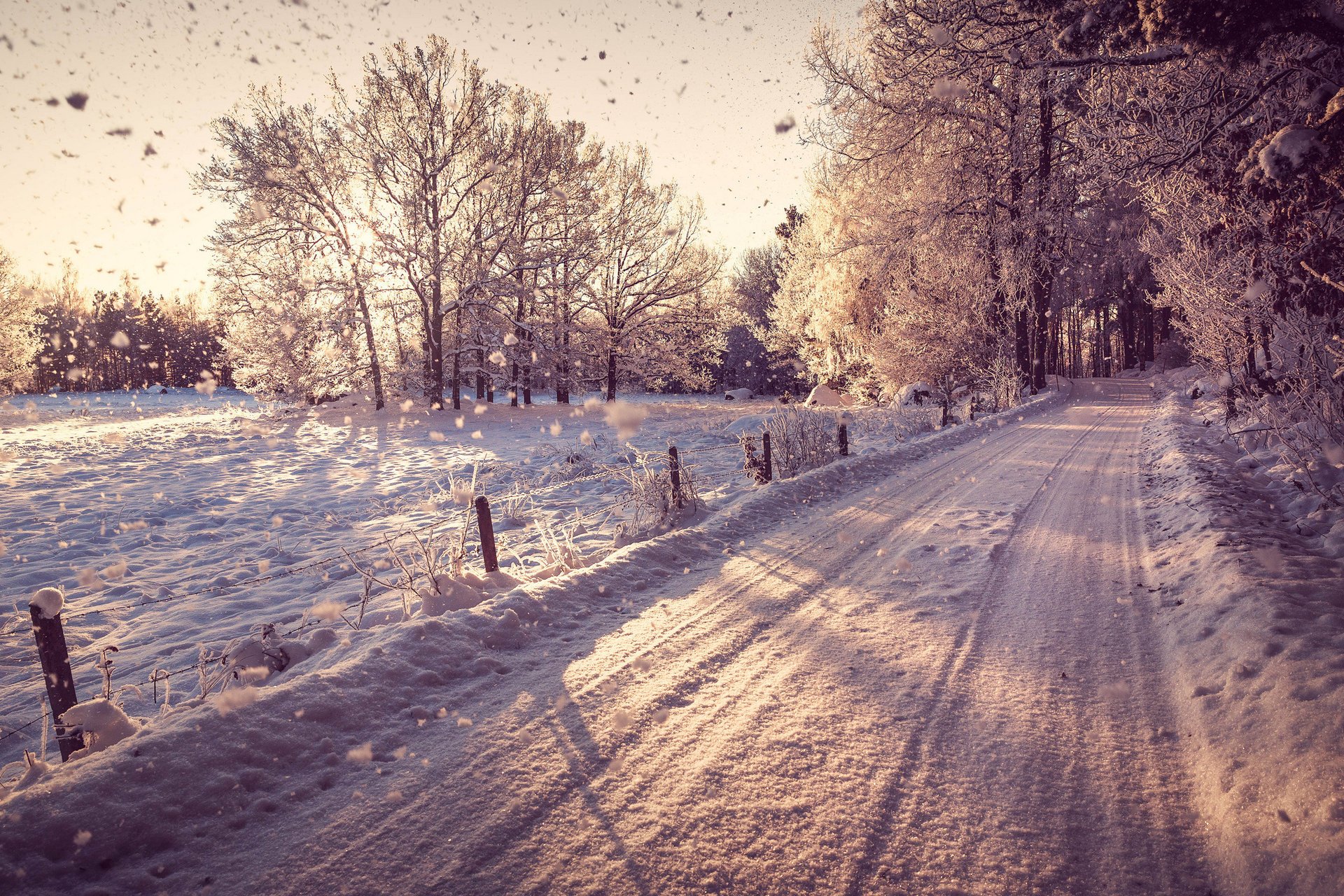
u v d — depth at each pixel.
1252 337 11.98
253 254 32.88
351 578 8.33
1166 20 5.37
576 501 12.39
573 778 3.38
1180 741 3.54
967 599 5.80
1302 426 8.88
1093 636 4.92
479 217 34.44
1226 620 4.55
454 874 2.72
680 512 8.93
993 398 27.05
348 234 32.75
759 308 73.19
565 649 5.00
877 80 26.73
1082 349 83.06
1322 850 2.49
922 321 32.00
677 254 39.91
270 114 31.02
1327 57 6.65
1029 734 3.68
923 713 3.95
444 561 6.89
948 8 12.98
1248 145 7.78
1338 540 5.77
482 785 3.33
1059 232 28.95
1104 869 2.70
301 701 3.84
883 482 11.57
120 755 3.22
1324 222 6.95
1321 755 2.95
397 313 35.16
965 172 29.33
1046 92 13.45
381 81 31.25
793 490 10.28
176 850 2.87
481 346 35.62
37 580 8.51
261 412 34.72
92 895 2.59
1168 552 6.63
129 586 8.18
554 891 2.63
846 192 35.12
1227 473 9.48
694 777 3.37
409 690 4.25
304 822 3.06
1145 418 21.73
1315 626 4.11
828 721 3.89
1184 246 12.55
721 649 4.95
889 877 2.68
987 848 2.83
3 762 4.27
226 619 6.91
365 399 35.59
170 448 22.50
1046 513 8.77
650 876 2.70
